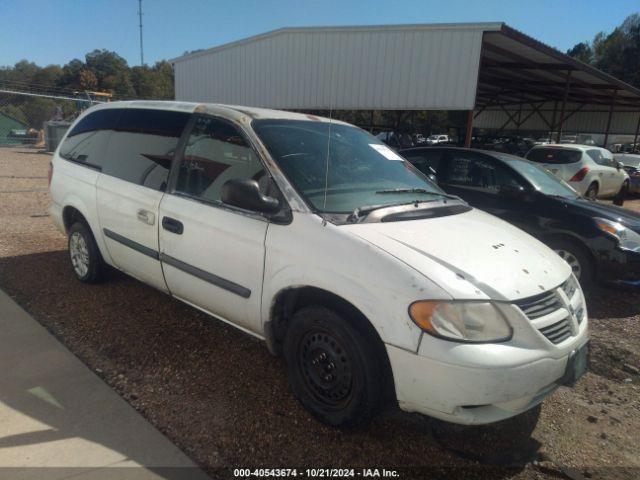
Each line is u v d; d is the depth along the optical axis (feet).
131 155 13.32
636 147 105.50
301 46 54.08
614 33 236.22
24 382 10.25
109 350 11.76
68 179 15.21
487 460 8.82
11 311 13.60
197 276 11.09
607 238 16.98
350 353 8.60
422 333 7.75
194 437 8.84
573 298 9.61
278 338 10.22
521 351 7.90
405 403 8.16
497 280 8.36
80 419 9.16
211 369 11.15
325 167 10.84
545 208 18.38
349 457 8.62
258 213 9.84
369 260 8.36
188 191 11.50
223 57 63.52
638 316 16.51
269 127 11.18
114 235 13.46
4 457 8.07
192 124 12.05
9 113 82.64
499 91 83.92
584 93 79.00
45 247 19.92
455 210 11.36
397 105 47.91
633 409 10.91
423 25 45.03
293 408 9.86
